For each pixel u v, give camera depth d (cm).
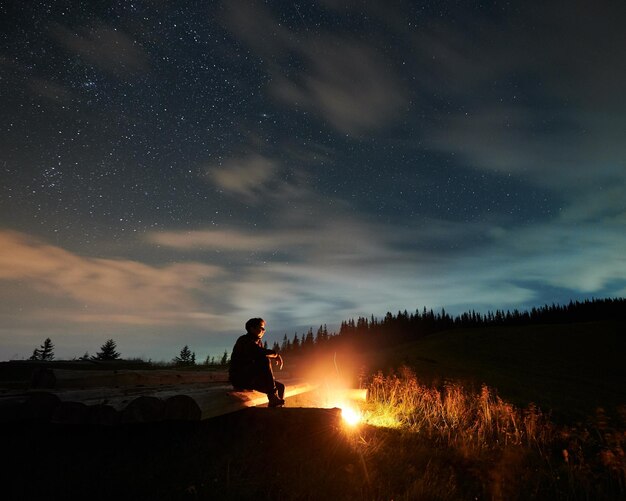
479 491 500
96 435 496
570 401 1520
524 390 1766
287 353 7744
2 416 462
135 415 464
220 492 393
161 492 385
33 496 366
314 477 446
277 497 398
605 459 597
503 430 810
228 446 505
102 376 727
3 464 420
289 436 546
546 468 630
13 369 1170
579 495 530
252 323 642
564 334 4534
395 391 1154
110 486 388
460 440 727
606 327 4712
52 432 490
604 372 2648
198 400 469
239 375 613
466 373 2306
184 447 486
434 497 444
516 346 4000
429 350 3934
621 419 1074
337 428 573
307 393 1032
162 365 2155
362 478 470
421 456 589
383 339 8250
